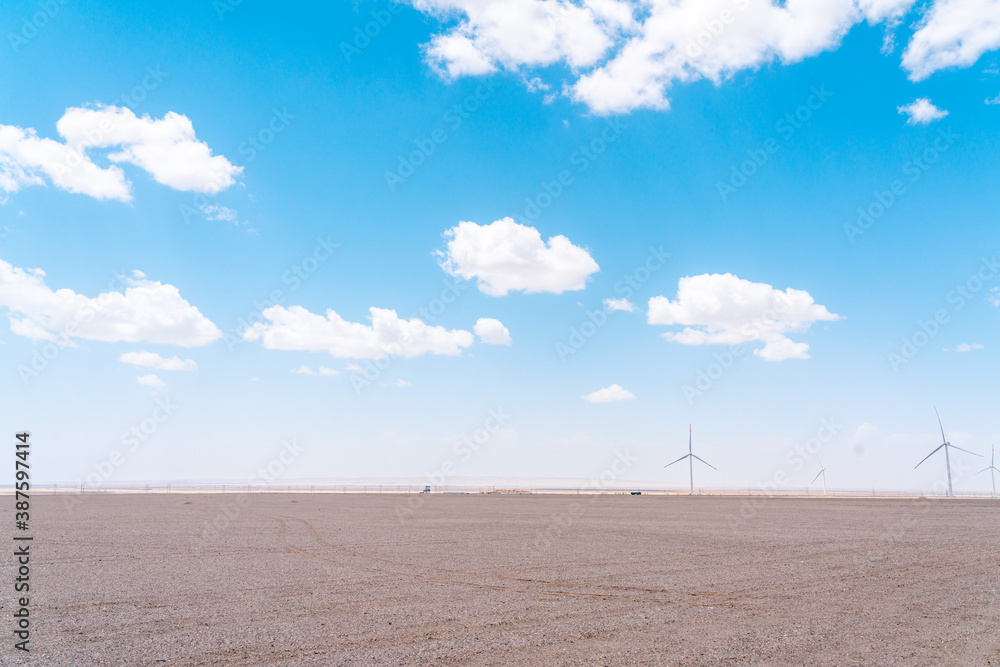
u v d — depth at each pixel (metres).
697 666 10.29
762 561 22.66
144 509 55.41
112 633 12.30
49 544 27.67
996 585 17.94
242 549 25.95
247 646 11.41
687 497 99.75
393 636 12.11
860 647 11.42
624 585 17.75
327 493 116.75
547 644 11.58
